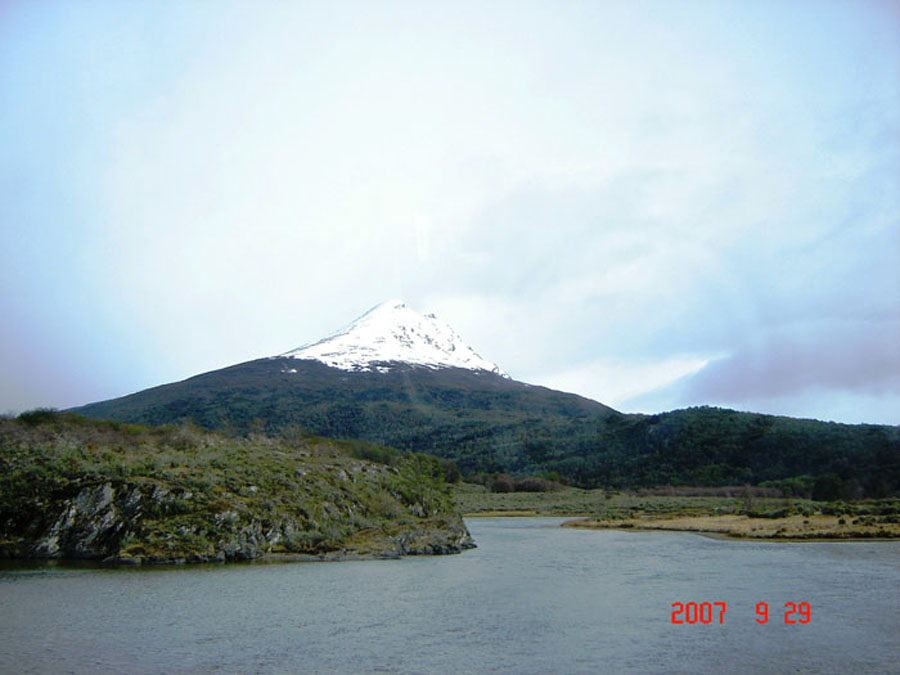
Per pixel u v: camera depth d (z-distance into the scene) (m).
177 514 53.97
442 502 89.31
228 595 38.91
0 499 54.25
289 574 47.28
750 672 24.83
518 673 24.70
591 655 27.05
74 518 52.84
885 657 26.72
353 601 37.94
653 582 45.28
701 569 51.75
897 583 43.66
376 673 24.66
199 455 67.75
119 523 52.47
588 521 124.31
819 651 27.59
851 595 39.47
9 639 28.52
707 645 28.55
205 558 51.47
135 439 81.44
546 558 61.16
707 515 125.06
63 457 60.44
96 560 50.91
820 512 107.44
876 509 103.25
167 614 33.69
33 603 35.69
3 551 51.78
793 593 40.31
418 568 52.78
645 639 29.59
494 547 73.94
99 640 28.58
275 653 27.09
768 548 68.31
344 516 65.94
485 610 35.75
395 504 76.25
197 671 24.69
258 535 55.47
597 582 45.47
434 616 34.19
